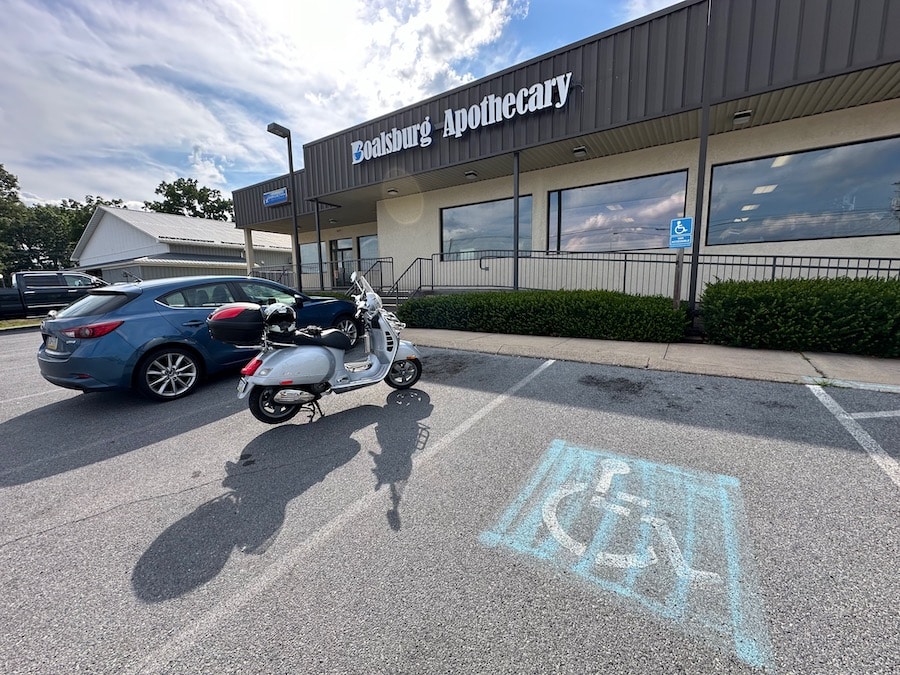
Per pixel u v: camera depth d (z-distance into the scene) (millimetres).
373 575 1937
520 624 1630
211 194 47875
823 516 2215
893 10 5121
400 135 9844
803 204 7688
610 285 9742
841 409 3582
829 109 7055
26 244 45219
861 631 1527
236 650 1577
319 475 2920
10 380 6078
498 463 2953
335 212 14859
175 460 3266
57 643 1644
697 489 2514
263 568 2025
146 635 1666
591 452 3035
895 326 4926
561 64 7500
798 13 5594
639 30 6719
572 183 9844
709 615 1631
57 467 3221
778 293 5531
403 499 2564
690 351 5684
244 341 3613
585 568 1920
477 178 10898
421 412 4023
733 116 7227
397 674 1447
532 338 7215
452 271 12148
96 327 4363
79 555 2180
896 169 6934
